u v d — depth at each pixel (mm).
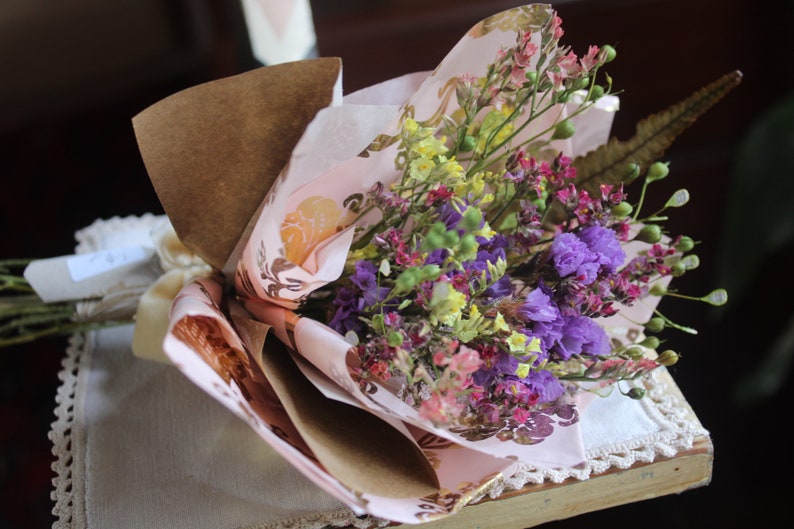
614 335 508
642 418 490
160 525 458
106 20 871
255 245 425
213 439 488
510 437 434
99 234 593
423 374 396
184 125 435
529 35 423
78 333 551
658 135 462
